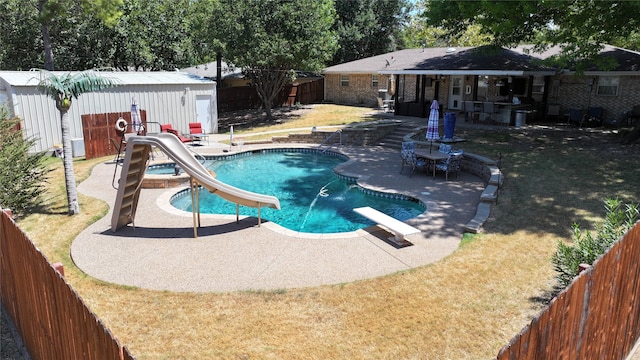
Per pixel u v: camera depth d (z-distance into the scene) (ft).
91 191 43.91
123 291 23.39
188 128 80.43
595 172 43.45
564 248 21.07
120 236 31.55
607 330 14.99
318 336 19.19
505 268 25.43
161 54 102.01
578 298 12.55
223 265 26.50
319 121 90.63
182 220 34.94
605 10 46.98
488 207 35.47
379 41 148.87
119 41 96.37
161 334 19.40
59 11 76.59
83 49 94.79
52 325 14.66
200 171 30.71
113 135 63.26
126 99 70.90
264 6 82.79
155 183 45.14
